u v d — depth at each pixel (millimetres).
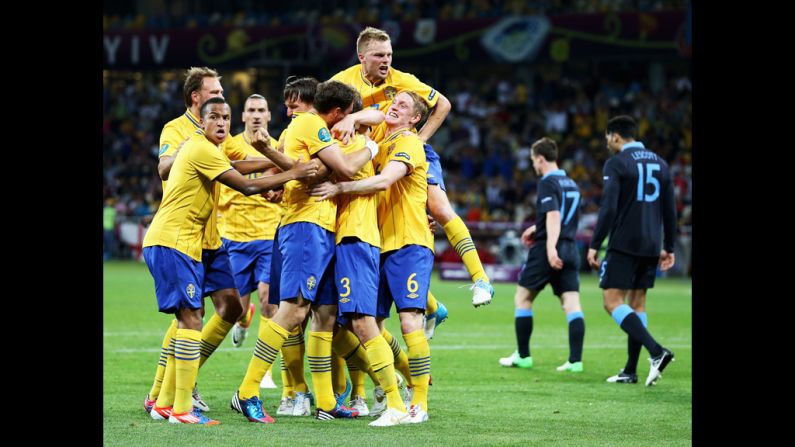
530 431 22766
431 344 42531
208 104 23344
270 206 30969
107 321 49406
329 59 116875
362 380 26375
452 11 118688
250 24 122188
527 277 35531
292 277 23828
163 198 23766
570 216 35594
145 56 124000
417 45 115438
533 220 95375
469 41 113250
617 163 32312
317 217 23875
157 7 136750
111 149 130375
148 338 42250
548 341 44438
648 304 64312
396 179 23891
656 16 106438
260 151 23203
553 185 35156
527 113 118500
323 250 23875
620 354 39969
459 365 36031
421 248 24484
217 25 125812
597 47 108812
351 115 24281
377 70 26578
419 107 24984
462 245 25969
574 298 35469
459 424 23719
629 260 32219
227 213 31094
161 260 23156
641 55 107375
